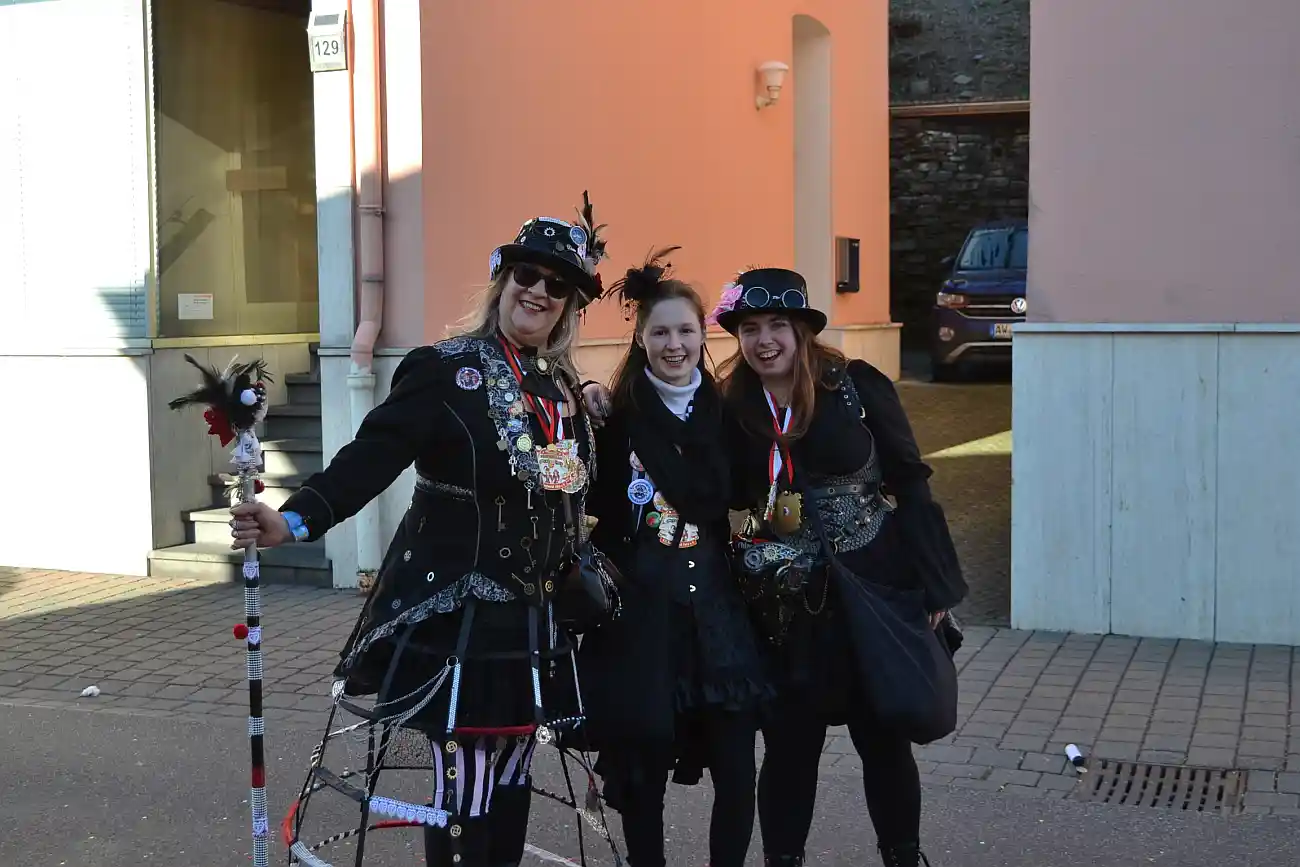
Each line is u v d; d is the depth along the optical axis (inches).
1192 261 245.4
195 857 170.7
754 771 137.0
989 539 331.0
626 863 163.6
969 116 729.0
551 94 353.7
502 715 126.0
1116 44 245.9
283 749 210.1
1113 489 254.5
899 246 748.0
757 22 487.5
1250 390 244.8
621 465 137.9
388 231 305.7
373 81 301.3
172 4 338.3
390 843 174.4
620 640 134.0
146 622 286.8
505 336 133.0
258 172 368.5
